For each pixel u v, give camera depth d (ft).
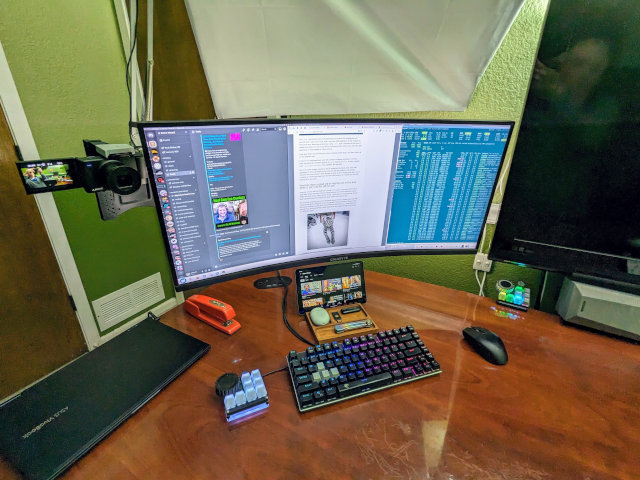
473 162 2.46
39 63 3.56
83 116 4.02
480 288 3.58
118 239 4.58
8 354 3.89
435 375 2.08
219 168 2.06
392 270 3.92
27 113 3.57
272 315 2.63
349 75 3.12
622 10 1.99
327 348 2.13
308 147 2.22
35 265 3.91
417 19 2.67
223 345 2.30
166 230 2.05
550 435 1.70
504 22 2.56
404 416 1.79
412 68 2.96
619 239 2.37
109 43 4.09
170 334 2.33
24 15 3.37
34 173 1.84
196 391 1.93
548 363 2.20
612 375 2.11
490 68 2.92
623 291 2.39
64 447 1.54
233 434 1.68
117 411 1.73
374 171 2.40
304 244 2.53
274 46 3.01
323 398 1.84
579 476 1.51
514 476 1.50
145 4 3.39
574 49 2.16
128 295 4.85
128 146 2.13
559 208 2.50
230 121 1.97
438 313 2.71
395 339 2.24
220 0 2.77
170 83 3.87
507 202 2.64
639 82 2.06
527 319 2.65
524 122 2.40
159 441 1.63
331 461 1.56
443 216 2.64
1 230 3.60
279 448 1.61
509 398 1.92
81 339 4.51
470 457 1.58
